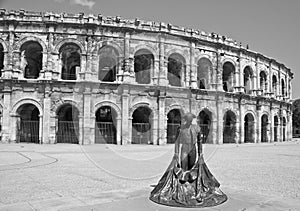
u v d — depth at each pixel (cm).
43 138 4503
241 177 1762
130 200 1044
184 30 5262
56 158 2672
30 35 4706
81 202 1035
